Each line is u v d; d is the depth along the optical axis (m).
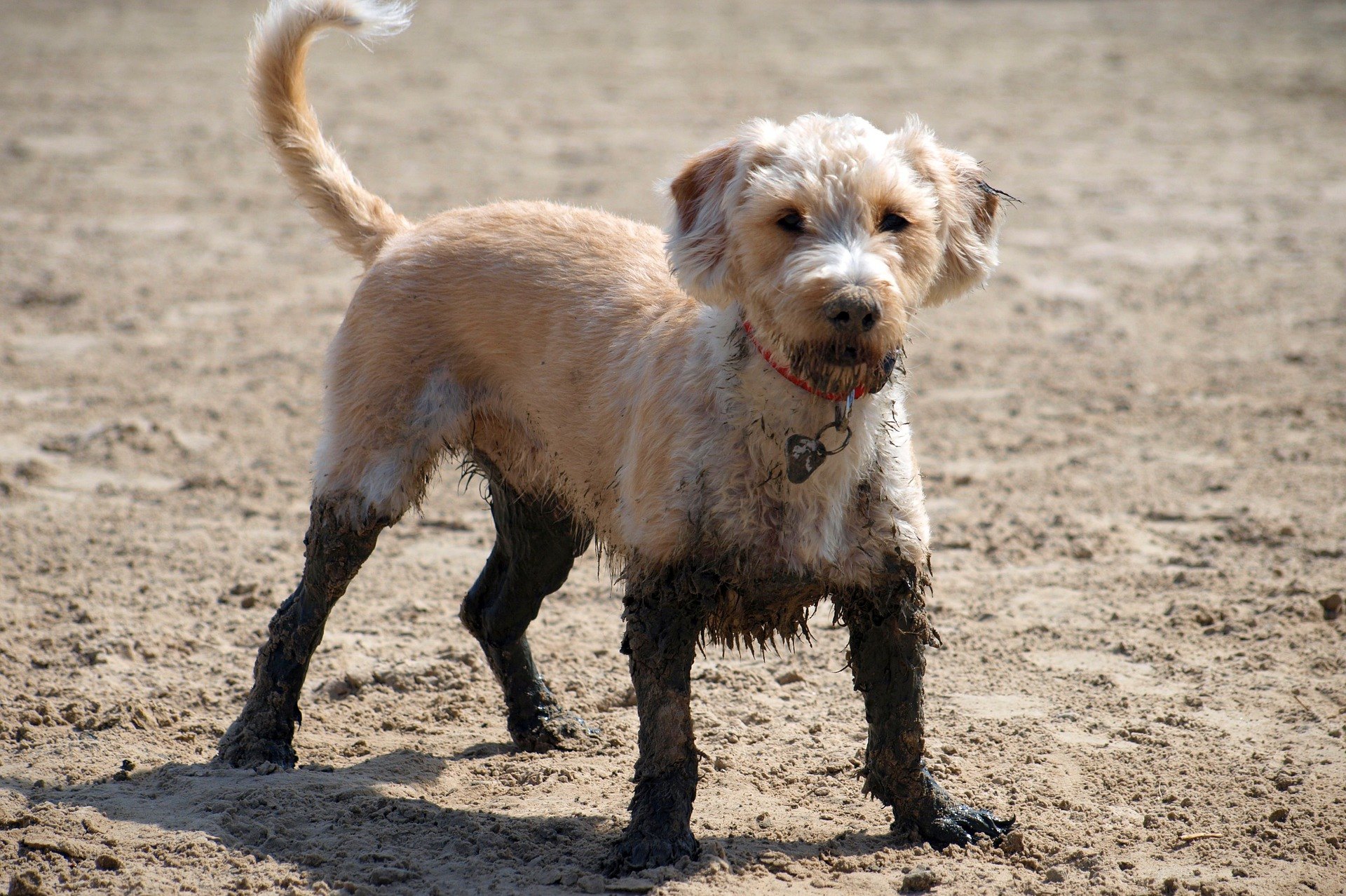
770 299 6.01
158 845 6.64
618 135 30.75
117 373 16.39
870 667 6.67
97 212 24.77
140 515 12.15
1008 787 7.41
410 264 7.80
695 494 6.36
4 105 34.75
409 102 35.88
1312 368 16.16
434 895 6.26
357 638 9.70
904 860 6.61
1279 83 36.88
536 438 7.60
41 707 8.35
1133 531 11.53
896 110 33.19
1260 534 11.17
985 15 52.28
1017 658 9.23
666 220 6.57
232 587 10.51
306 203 8.61
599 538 7.46
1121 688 8.71
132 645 9.38
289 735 7.83
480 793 7.46
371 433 7.66
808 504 6.34
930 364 16.81
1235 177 27.02
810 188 5.98
